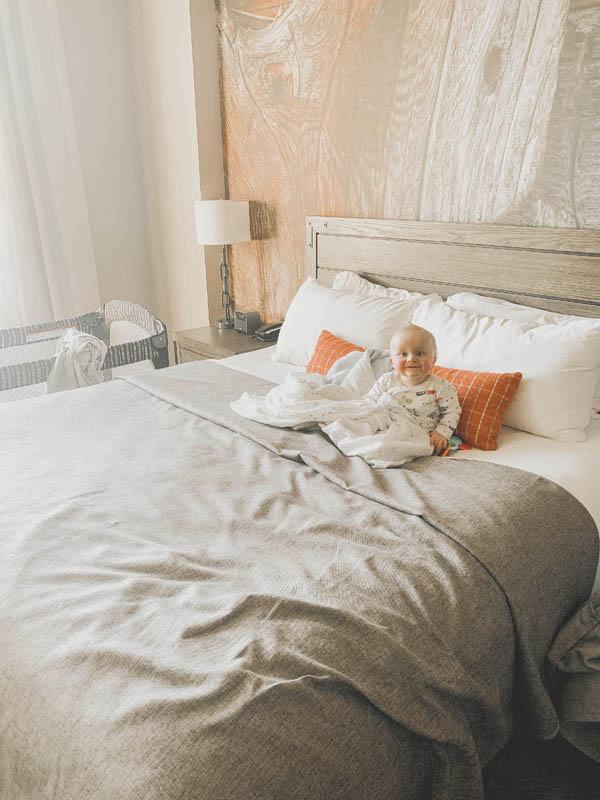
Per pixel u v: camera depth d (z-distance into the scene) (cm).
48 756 86
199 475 161
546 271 207
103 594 111
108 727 84
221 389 228
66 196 361
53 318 374
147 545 127
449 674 102
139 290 418
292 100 295
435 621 108
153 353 304
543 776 137
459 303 221
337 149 280
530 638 123
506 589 119
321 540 126
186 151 351
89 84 366
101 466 168
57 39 338
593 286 196
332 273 292
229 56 323
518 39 204
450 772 101
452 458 167
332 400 189
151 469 165
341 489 150
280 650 95
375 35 249
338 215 290
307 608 104
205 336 329
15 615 107
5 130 334
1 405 220
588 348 173
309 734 87
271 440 177
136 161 396
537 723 125
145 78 366
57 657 96
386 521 133
